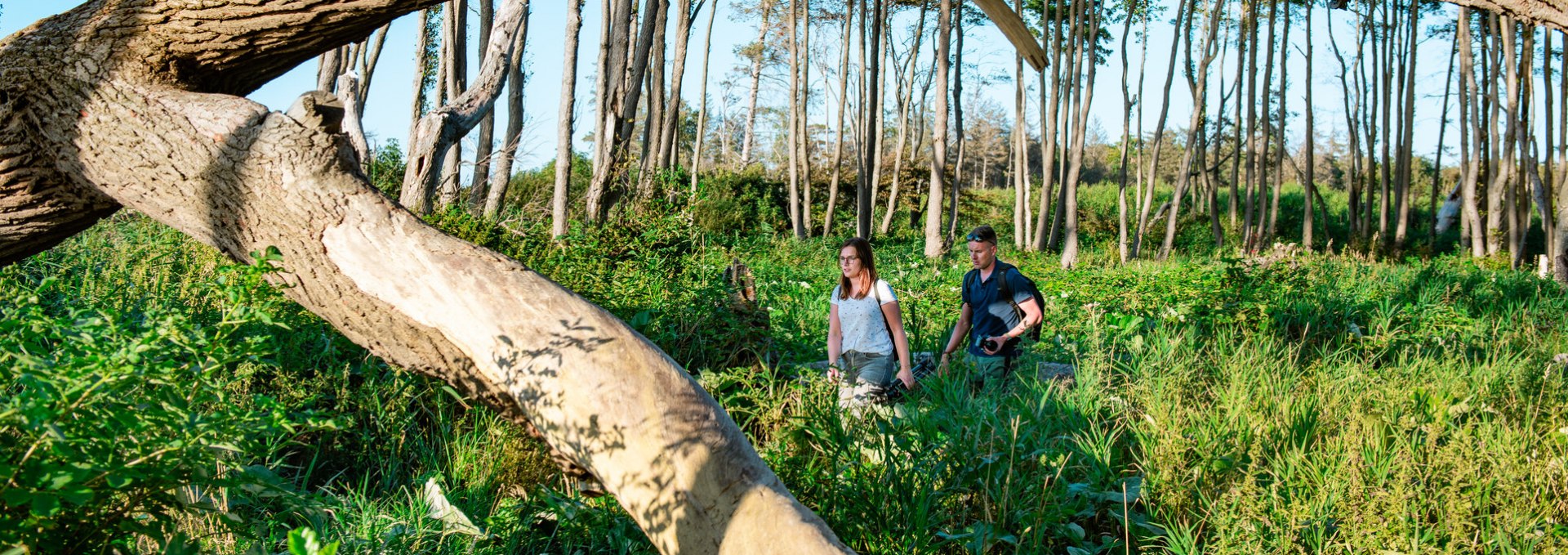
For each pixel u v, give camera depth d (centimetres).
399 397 453
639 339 294
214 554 289
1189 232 3025
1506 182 2505
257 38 317
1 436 213
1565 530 356
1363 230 3169
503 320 290
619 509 368
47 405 203
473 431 453
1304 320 844
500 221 1058
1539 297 1209
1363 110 3102
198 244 687
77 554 232
